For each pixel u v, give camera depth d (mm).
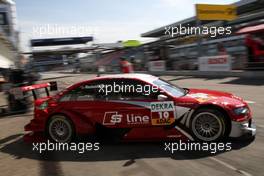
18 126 8195
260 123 6559
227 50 24094
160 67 30703
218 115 5141
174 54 30438
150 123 5496
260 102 9195
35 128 6184
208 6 25938
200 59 23016
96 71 54531
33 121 6238
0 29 28859
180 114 5336
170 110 5383
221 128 5156
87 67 61219
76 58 67875
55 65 75500
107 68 49031
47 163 5066
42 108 6176
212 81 17344
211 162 4492
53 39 57125
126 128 5656
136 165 4645
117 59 53562
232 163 4387
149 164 4633
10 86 9828
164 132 5477
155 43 33625
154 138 5543
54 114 6016
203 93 5809
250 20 25078
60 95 6152
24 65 29391
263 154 4633
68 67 75250
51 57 73125
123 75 6055
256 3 26859
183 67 27875
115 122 5676
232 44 23594
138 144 5641
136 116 5547
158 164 4598
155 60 33500
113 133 5773
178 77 23250
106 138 5836
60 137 6043
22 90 7598
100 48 58094
